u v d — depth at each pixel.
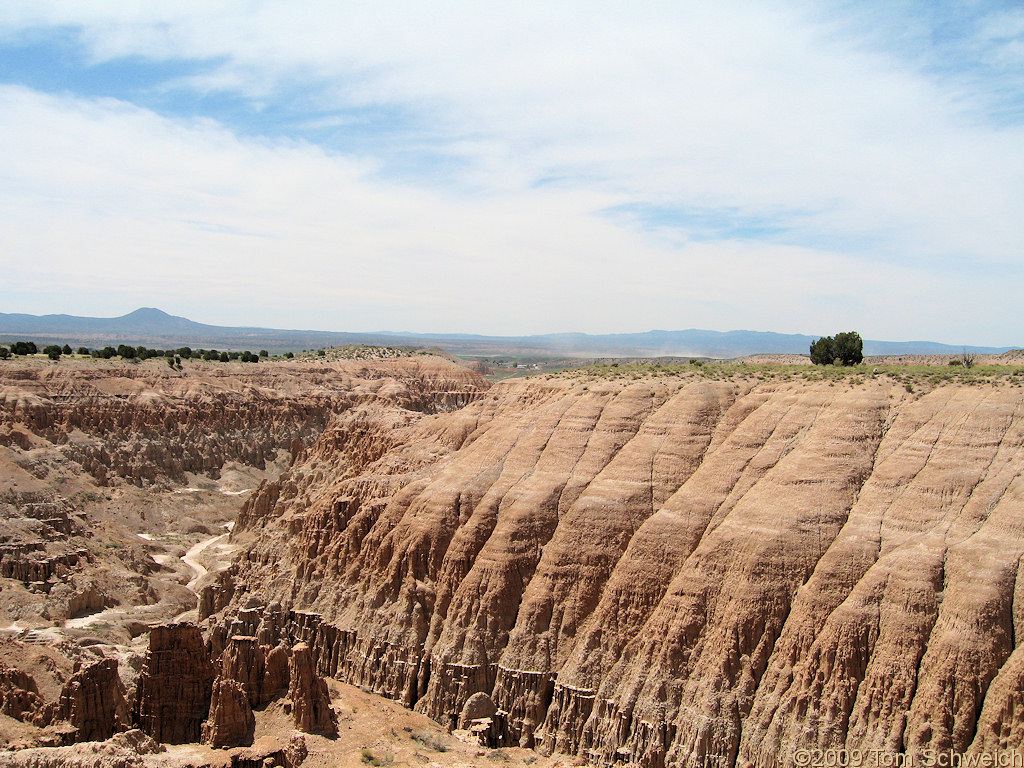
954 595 51.03
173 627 56.75
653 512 66.25
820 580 55.06
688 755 53.38
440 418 94.62
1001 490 54.97
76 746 46.38
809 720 50.97
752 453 65.88
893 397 64.88
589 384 80.75
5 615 80.75
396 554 73.38
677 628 57.69
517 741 60.88
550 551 66.69
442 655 65.31
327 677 71.00
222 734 54.00
